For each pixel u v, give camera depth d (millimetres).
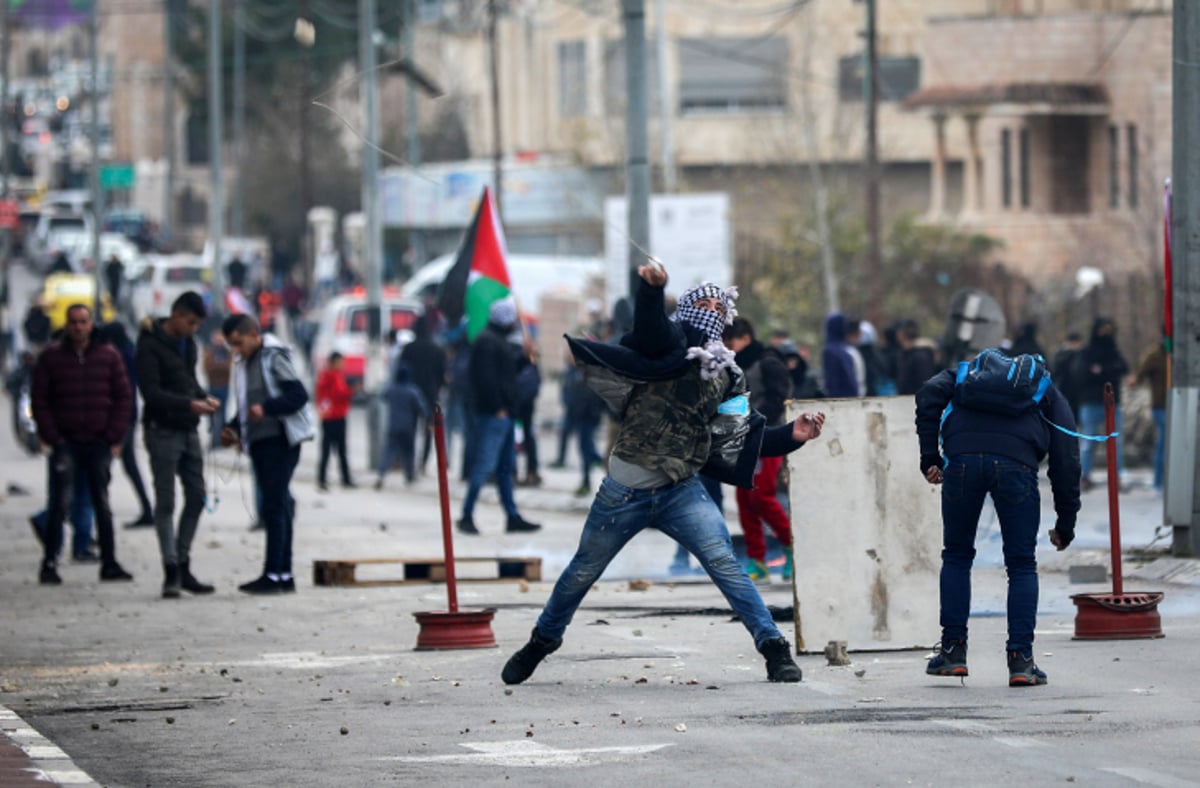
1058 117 148000
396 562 46562
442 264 162625
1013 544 27641
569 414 90688
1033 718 24609
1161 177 139625
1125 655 30156
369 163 99312
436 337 103375
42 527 48500
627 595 41719
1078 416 74938
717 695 27328
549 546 55438
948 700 26266
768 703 26406
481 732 25000
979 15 151375
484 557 46750
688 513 27859
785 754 22484
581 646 33500
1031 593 27500
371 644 35250
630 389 27641
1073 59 147625
